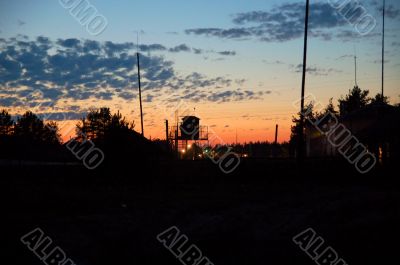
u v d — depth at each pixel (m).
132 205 25.33
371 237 13.31
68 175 39.03
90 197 28.50
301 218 18.11
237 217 19.95
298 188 32.81
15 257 13.92
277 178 40.28
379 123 40.00
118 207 24.44
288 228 16.34
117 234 17.20
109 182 38.38
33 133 62.97
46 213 22.25
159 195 30.36
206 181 40.81
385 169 34.50
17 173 39.19
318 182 36.22
